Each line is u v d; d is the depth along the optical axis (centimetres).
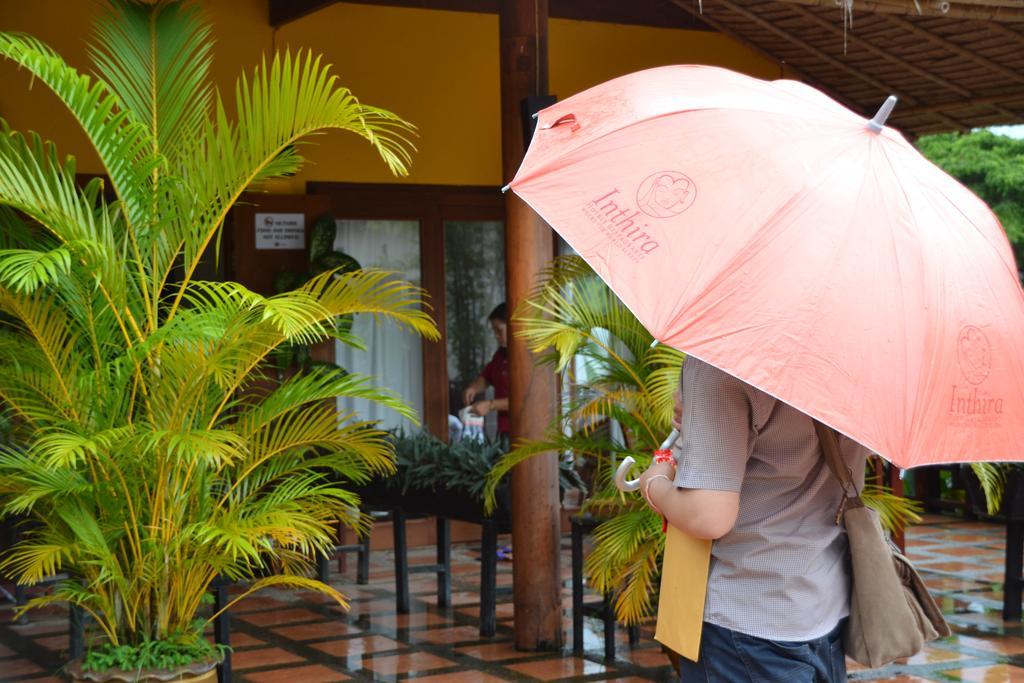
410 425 984
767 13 807
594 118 262
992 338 242
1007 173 1744
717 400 242
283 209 895
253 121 462
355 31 942
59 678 599
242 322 446
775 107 251
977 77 825
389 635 680
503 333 931
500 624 704
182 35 507
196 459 432
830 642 252
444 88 974
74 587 478
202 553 476
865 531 251
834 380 221
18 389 462
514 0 616
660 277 228
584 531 632
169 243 477
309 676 595
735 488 241
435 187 976
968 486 714
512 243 618
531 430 620
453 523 1003
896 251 236
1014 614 711
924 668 603
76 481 463
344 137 945
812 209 233
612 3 1025
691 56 1048
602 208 240
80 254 434
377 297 467
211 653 481
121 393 462
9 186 423
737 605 247
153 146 481
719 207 233
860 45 818
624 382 604
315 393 487
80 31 845
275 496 491
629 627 654
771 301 224
